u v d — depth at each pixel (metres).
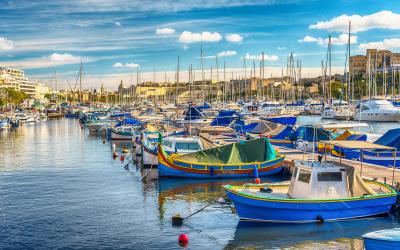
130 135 87.31
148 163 50.94
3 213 32.56
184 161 44.22
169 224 29.81
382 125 102.44
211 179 44.44
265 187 31.33
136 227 29.25
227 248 25.44
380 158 44.00
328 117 114.69
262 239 26.61
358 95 166.50
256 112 115.50
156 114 108.88
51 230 28.66
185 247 25.64
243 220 29.41
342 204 28.61
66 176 47.62
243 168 44.78
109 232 28.25
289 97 166.75
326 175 28.84
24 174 49.12
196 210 33.22
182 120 81.94
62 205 34.94
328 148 51.06
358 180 29.27
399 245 20.73
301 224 28.58
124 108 167.75
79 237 27.31
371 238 21.25
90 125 107.31
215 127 69.12
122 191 39.88
